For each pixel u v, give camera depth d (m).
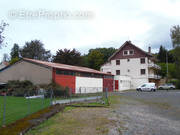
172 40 46.19
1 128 6.21
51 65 23.27
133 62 45.69
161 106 14.55
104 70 50.00
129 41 46.50
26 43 61.62
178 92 30.53
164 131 7.14
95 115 9.86
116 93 28.34
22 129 6.12
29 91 19.89
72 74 25.47
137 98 20.45
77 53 51.41
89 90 20.45
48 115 8.80
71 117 9.16
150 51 53.34
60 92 19.05
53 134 6.16
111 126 7.50
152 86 35.28
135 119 9.25
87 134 6.30
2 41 9.85
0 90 22.16
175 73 46.41
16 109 10.84
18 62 25.23
